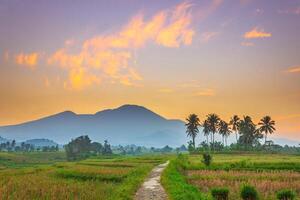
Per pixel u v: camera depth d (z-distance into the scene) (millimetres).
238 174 52219
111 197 29047
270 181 43375
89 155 199000
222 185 40656
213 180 44875
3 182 42750
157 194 30344
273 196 33250
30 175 55625
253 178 47125
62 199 30125
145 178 44562
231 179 46562
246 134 164875
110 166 78688
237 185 39906
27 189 35781
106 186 39375
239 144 172750
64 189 35781
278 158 98000
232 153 140875
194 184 41531
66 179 49438
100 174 53625
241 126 167125
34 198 31125
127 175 50656
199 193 30234
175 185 33469
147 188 34344
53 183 41719
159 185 36781
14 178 48469
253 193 31031
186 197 26672
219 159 92500
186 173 57125
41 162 171125
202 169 65312
